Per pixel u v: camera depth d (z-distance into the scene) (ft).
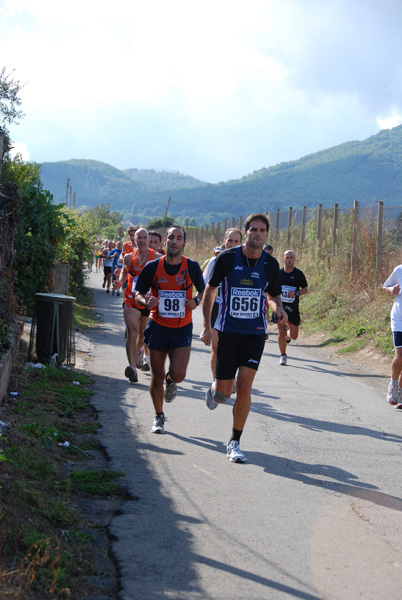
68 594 10.56
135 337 28.60
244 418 18.83
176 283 21.17
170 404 25.39
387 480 17.70
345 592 11.34
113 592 11.05
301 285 38.99
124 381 29.17
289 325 38.75
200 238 132.67
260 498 15.78
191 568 11.91
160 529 13.56
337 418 25.02
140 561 12.05
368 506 15.58
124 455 18.30
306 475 17.75
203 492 15.92
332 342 47.14
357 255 57.93
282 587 11.40
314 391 30.50
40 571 10.96
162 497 15.39
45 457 17.08
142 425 21.75
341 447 20.83
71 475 16.15
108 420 22.02
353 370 37.68
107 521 13.96
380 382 34.14
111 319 55.36
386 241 56.95
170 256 20.98
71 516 13.65
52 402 23.12
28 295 43.06
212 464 18.15
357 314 50.62
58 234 44.14
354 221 58.08
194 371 33.78
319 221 70.13
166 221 221.46
